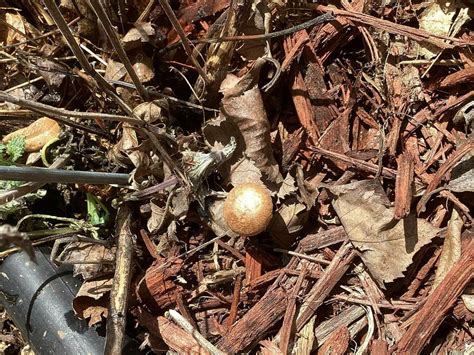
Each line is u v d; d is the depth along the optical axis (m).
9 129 0.24
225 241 0.22
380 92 0.22
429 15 0.22
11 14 0.25
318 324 0.21
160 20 0.23
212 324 0.22
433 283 0.20
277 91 0.23
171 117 0.23
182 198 0.22
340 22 0.22
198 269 0.22
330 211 0.22
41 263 0.24
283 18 0.23
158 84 0.23
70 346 0.22
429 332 0.20
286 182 0.21
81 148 0.24
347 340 0.20
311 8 0.23
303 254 0.21
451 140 0.21
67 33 0.17
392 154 0.21
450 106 0.21
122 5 0.22
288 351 0.20
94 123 0.24
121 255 0.21
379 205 0.20
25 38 0.25
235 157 0.22
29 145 0.23
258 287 0.22
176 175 0.21
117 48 0.18
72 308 0.22
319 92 0.22
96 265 0.22
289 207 0.21
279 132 0.22
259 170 0.21
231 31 0.21
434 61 0.21
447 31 0.22
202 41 0.21
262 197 0.20
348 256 0.21
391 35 0.22
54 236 0.23
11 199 0.18
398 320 0.20
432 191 0.20
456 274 0.19
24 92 0.25
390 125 0.22
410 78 0.22
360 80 0.22
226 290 0.22
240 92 0.21
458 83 0.21
